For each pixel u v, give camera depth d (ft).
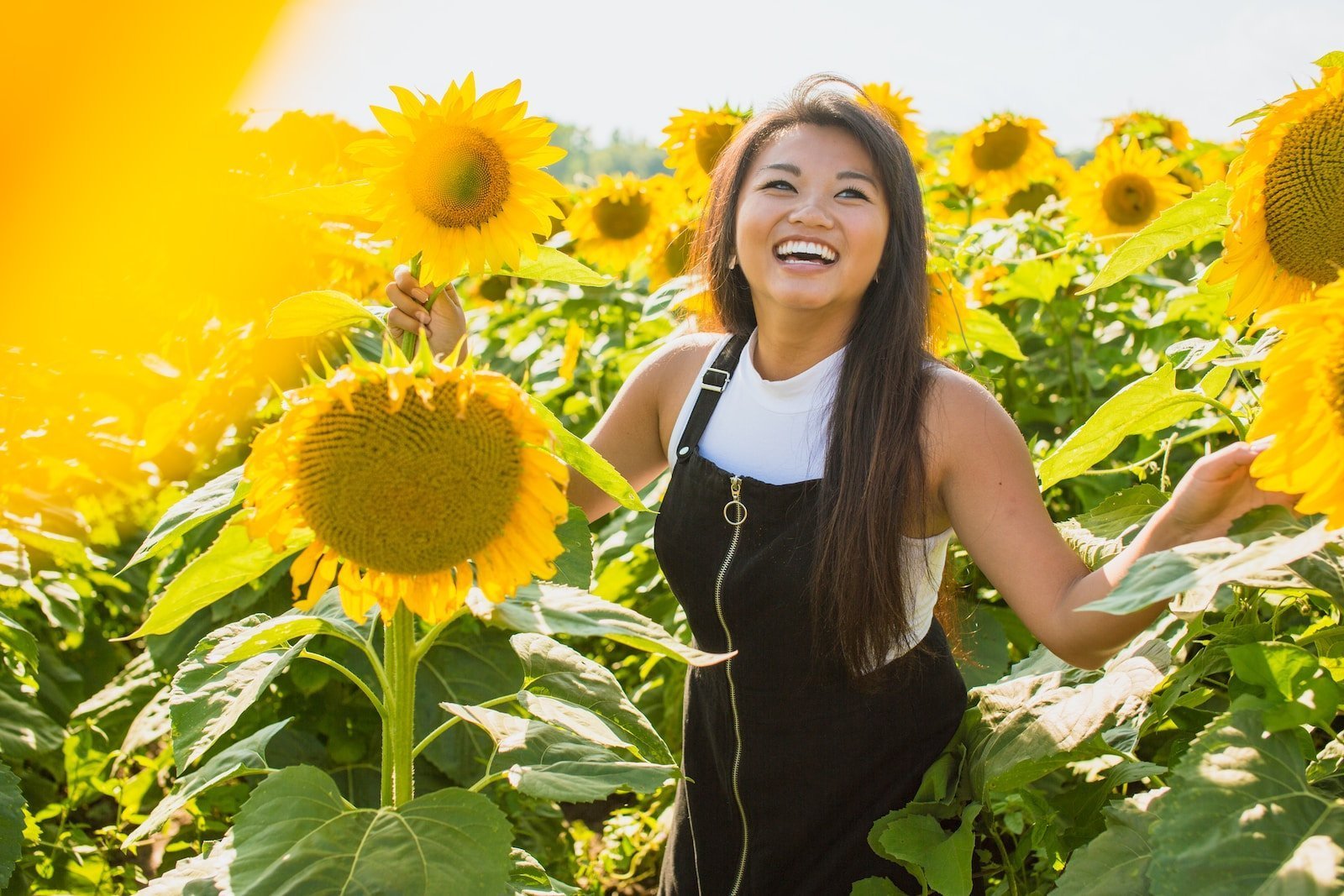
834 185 7.36
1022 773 6.52
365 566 5.69
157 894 5.59
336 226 9.73
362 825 5.65
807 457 7.41
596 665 6.73
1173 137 17.69
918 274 7.50
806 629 7.18
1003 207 18.11
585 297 18.78
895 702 7.34
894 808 7.39
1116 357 13.66
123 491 11.84
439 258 6.70
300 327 6.35
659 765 6.25
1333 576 5.32
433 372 5.54
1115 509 7.53
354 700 11.32
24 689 10.55
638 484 8.82
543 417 6.18
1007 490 7.06
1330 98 5.70
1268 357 4.61
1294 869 4.62
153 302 9.79
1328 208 5.73
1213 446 11.21
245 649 6.06
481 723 6.33
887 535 6.93
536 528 5.76
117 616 13.42
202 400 11.26
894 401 7.11
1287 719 5.12
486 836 5.59
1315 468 4.60
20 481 10.56
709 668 7.70
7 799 7.51
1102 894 5.52
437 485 5.46
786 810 7.50
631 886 12.44
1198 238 6.87
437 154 6.44
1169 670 6.80
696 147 15.38
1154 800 5.92
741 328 8.39
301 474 5.50
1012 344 11.26
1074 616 6.35
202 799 11.24
